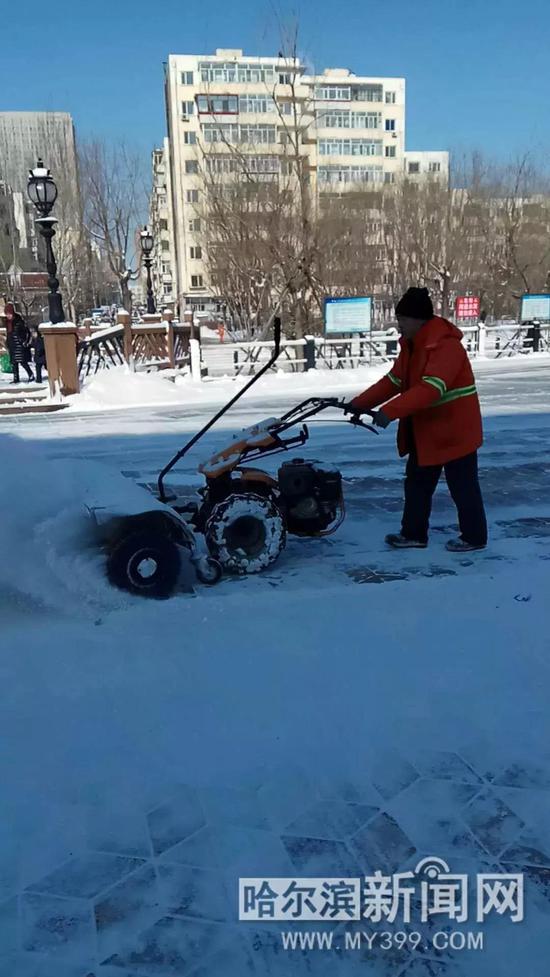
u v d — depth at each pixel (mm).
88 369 14125
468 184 38906
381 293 37531
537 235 38750
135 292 86062
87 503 3889
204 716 2748
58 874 2004
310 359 16625
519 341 22250
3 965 1723
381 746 2543
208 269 27844
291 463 4691
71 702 2867
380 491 6453
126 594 3887
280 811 2236
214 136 24641
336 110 71125
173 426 10234
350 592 3941
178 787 2352
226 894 1933
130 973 1705
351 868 2018
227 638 3404
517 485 6457
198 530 4473
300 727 2664
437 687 2918
